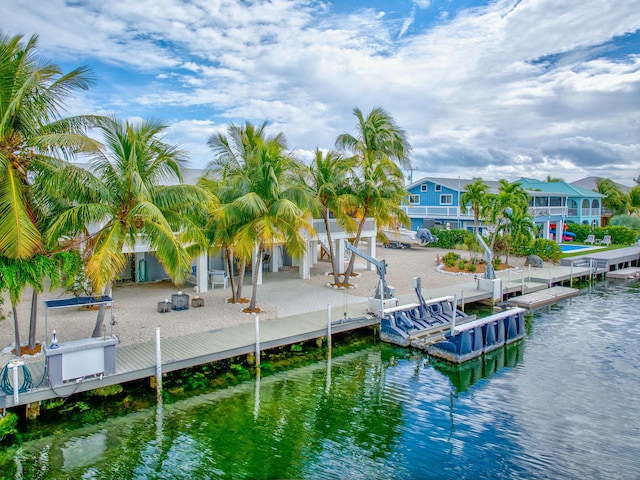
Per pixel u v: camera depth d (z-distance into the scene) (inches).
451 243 1485.0
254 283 656.4
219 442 360.2
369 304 658.2
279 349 568.7
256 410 416.8
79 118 435.2
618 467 327.3
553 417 407.2
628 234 1658.5
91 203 438.3
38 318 612.4
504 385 482.3
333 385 478.9
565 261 1196.5
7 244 368.8
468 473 320.5
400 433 378.3
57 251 453.4
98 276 408.8
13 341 505.0
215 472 319.3
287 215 602.5
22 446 347.6
